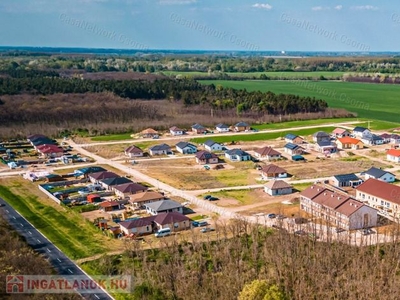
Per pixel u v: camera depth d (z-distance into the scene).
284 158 143.50
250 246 76.81
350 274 66.00
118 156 149.88
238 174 127.38
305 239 77.38
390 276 64.94
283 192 108.88
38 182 121.62
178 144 158.00
